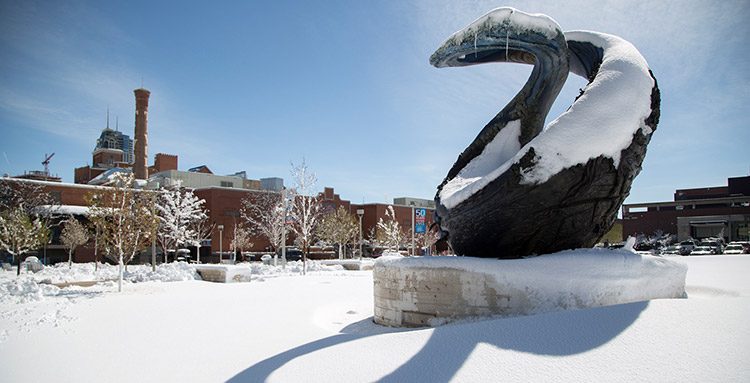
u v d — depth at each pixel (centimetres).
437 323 848
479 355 511
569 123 839
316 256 5100
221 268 2002
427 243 4725
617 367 447
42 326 908
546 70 988
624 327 524
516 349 512
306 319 990
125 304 1208
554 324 559
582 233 891
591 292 766
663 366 437
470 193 876
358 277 2241
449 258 863
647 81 878
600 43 991
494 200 854
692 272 1805
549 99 1012
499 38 964
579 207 855
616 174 852
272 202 4734
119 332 855
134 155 5338
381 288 963
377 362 541
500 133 1019
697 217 5703
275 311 1103
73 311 1086
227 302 1259
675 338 484
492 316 796
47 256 4069
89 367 643
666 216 5925
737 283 1264
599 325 538
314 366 562
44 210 3681
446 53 1034
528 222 854
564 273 771
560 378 443
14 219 2491
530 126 1012
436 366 503
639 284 801
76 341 788
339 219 4838
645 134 875
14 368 642
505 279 791
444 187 1018
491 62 1097
